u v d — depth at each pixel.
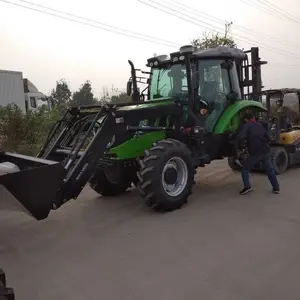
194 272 3.46
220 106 6.49
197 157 6.11
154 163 5.10
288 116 8.50
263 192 6.38
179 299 3.00
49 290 3.22
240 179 7.48
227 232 4.46
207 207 5.52
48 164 3.74
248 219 4.93
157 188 5.11
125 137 5.67
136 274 3.46
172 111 5.85
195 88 5.68
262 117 8.10
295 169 8.54
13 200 3.62
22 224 4.96
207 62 6.22
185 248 4.02
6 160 4.58
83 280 3.38
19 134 10.42
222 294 3.05
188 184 5.52
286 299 2.96
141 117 5.46
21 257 3.92
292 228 4.57
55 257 3.90
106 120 5.04
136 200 6.08
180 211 5.36
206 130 6.21
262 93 7.93
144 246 4.11
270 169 6.23
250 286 3.17
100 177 6.11
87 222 5.00
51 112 11.94
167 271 3.49
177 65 6.38
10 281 3.40
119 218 5.13
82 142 4.88
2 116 10.49
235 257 3.75
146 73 6.99
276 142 7.93
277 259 3.68
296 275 3.34
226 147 6.77
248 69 7.16
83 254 3.96
